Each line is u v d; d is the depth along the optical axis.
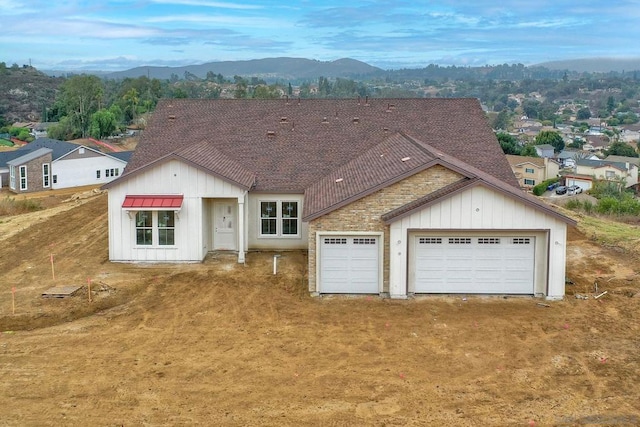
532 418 12.71
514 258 20.75
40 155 58.53
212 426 12.39
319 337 17.25
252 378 14.56
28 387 14.05
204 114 30.86
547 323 18.31
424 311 19.42
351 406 13.21
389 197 20.78
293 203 26.05
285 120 30.20
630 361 15.57
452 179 20.77
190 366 15.23
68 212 34.56
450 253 20.78
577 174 105.31
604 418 12.71
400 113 31.00
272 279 22.53
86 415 12.81
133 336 17.25
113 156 66.69
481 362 15.52
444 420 12.62
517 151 119.50
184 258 24.55
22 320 18.28
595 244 27.42
